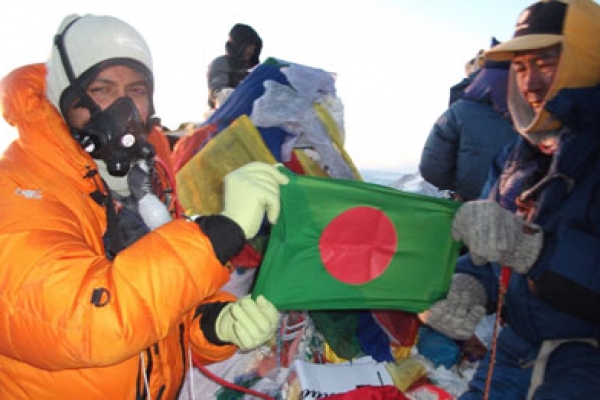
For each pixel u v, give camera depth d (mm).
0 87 1344
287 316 2723
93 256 1186
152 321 1166
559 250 1596
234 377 2580
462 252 2877
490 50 1865
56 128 1334
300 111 2916
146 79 1430
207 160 2762
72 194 1296
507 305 1913
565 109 1650
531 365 1889
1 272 1129
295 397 2480
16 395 1306
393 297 1781
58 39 1396
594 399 1671
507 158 2127
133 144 1396
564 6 1710
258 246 2684
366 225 1675
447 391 2771
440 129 3568
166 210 1456
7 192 1209
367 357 2850
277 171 1469
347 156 3107
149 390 1408
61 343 1126
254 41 5016
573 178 1680
